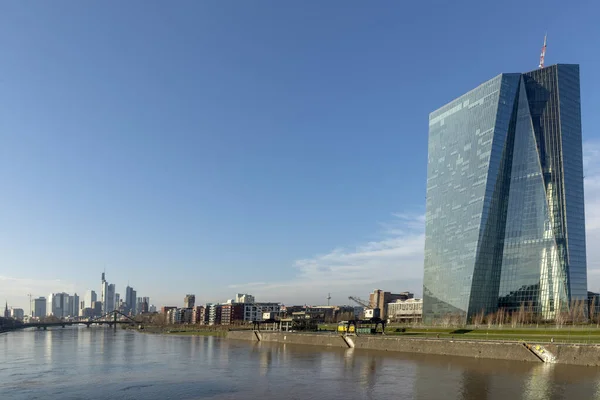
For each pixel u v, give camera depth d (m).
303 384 103.88
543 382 96.88
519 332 180.25
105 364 145.00
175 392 96.38
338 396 90.56
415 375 111.88
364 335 193.12
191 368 133.62
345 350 184.25
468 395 87.62
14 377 117.25
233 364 142.75
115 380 111.88
